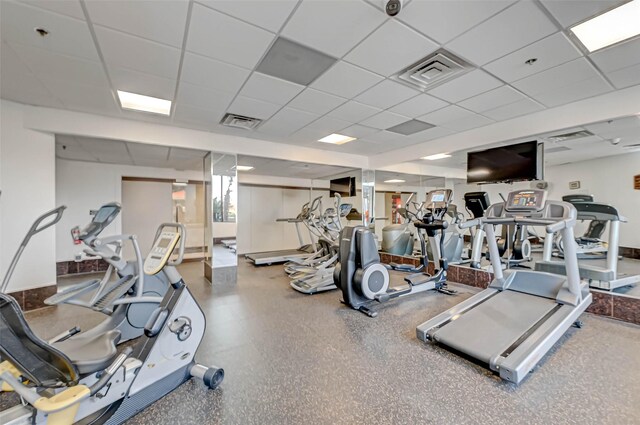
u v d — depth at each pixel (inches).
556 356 95.6
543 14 81.2
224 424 67.1
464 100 141.9
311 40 92.9
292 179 376.5
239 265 287.0
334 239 234.7
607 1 76.1
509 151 178.1
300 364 93.6
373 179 281.6
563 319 100.7
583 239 201.0
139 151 204.7
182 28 86.3
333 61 106.0
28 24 83.3
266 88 127.5
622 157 184.9
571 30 88.5
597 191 193.6
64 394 56.1
